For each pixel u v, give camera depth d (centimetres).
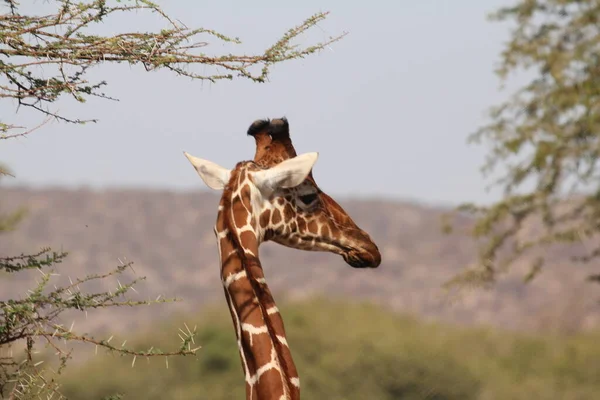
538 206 4988
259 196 2186
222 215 2138
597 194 4941
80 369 10469
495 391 10831
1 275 2341
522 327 19662
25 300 1991
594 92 4806
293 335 10831
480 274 4997
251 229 2125
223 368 10750
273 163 2272
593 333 13450
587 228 4900
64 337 2009
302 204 2258
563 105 4838
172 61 2008
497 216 5025
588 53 4894
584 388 11369
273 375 1973
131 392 10262
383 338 10694
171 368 10631
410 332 11412
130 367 10538
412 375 10450
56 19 2006
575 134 4891
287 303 12169
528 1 5069
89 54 2003
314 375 10288
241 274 2066
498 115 5100
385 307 12450
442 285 5009
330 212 2297
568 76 4906
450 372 10544
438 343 11150
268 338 2012
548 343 12750
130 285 2036
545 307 19162
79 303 1995
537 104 5028
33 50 2000
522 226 5066
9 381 2011
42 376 2062
